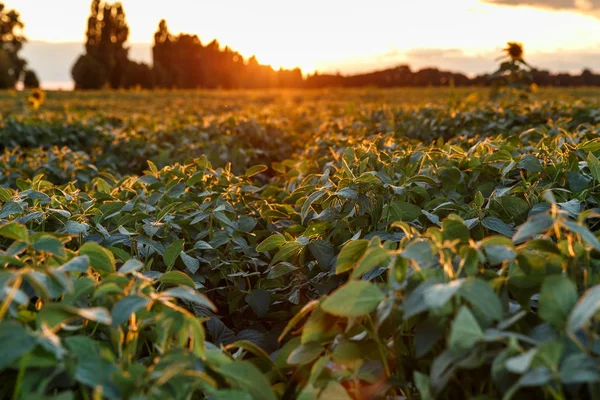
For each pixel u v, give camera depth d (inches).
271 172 281.1
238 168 234.8
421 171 105.6
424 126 240.8
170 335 55.3
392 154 126.7
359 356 54.1
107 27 3619.6
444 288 44.7
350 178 96.6
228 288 100.2
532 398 46.4
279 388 61.4
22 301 45.3
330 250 91.3
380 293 51.1
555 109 230.4
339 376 56.4
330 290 89.3
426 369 53.4
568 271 53.0
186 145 245.4
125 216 95.7
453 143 177.3
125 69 3358.8
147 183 119.2
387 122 243.0
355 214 98.0
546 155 109.0
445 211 95.8
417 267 51.3
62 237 61.5
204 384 48.4
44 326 44.1
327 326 57.8
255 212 122.0
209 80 3491.6
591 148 100.7
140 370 45.9
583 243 54.6
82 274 67.5
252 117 299.0
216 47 3516.2
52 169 198.4
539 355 39.7
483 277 54.5
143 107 793.6
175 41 3555.6
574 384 44.2
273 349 87.5
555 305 44.8
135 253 91.0
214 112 656.4
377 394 51.8
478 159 109.7
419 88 1542.8
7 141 278.2
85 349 46.7
